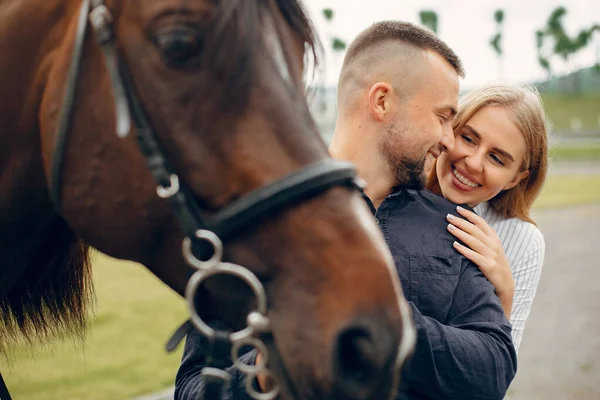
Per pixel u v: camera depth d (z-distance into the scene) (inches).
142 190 47.2
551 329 233.3
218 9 43.8
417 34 69.1
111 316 234.7
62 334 68.7
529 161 85.1
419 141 67.7
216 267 44.7
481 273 67.6
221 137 44.9
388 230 66.5
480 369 60.4
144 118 45.8
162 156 46.0
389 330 42.9
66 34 49.8
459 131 82.7
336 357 42.6
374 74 68.9
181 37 43.2
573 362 199.0
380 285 43.8
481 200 84.3
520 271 85.6
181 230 47.6
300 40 50.6
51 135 49.6
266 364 46.7
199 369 67.9
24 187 54.3
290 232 44.8
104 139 47.4
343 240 44.4
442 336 59.9
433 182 88.7
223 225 45.0
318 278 44.1
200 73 44.3
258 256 45.5
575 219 470.6
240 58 43.8
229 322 49.1
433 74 67.5
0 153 53.3
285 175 44.6
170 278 50.2
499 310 65.4
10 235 56.6
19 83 51.3
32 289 64.9
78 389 166.7
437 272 64.4
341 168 45.8
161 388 168.4
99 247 50.9
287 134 45.0
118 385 170.4
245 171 44.7
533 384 180.9
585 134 1691.7
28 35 50.7
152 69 44.8
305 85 51.2
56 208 52.1
